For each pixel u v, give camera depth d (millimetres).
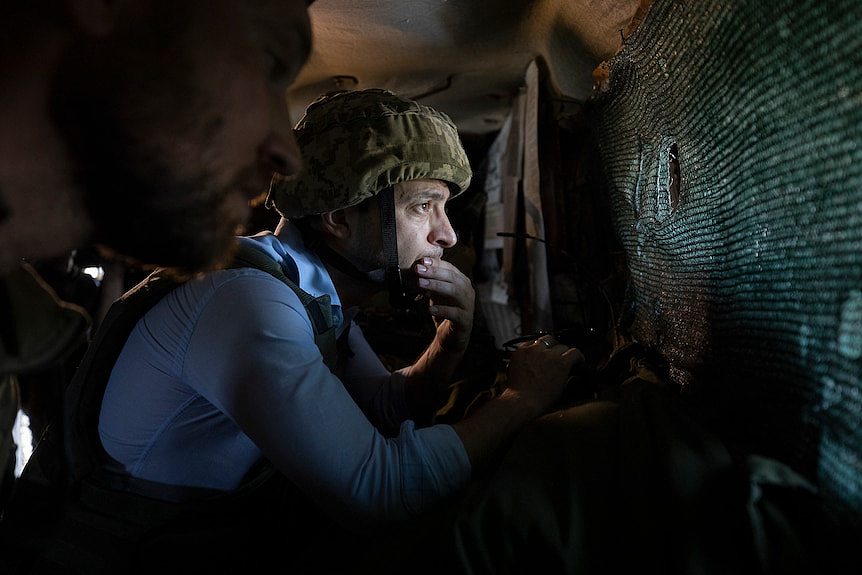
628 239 1270
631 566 640
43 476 911
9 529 867
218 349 866
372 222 1089
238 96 543
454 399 1398
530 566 692
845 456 529
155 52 489
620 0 1109
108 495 922
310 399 845
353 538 939
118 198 516
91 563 904
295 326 893
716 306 842
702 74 757
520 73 1996
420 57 1787
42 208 507
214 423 944
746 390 754
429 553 734
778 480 586
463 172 1125
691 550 599
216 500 947
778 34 569
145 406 916
